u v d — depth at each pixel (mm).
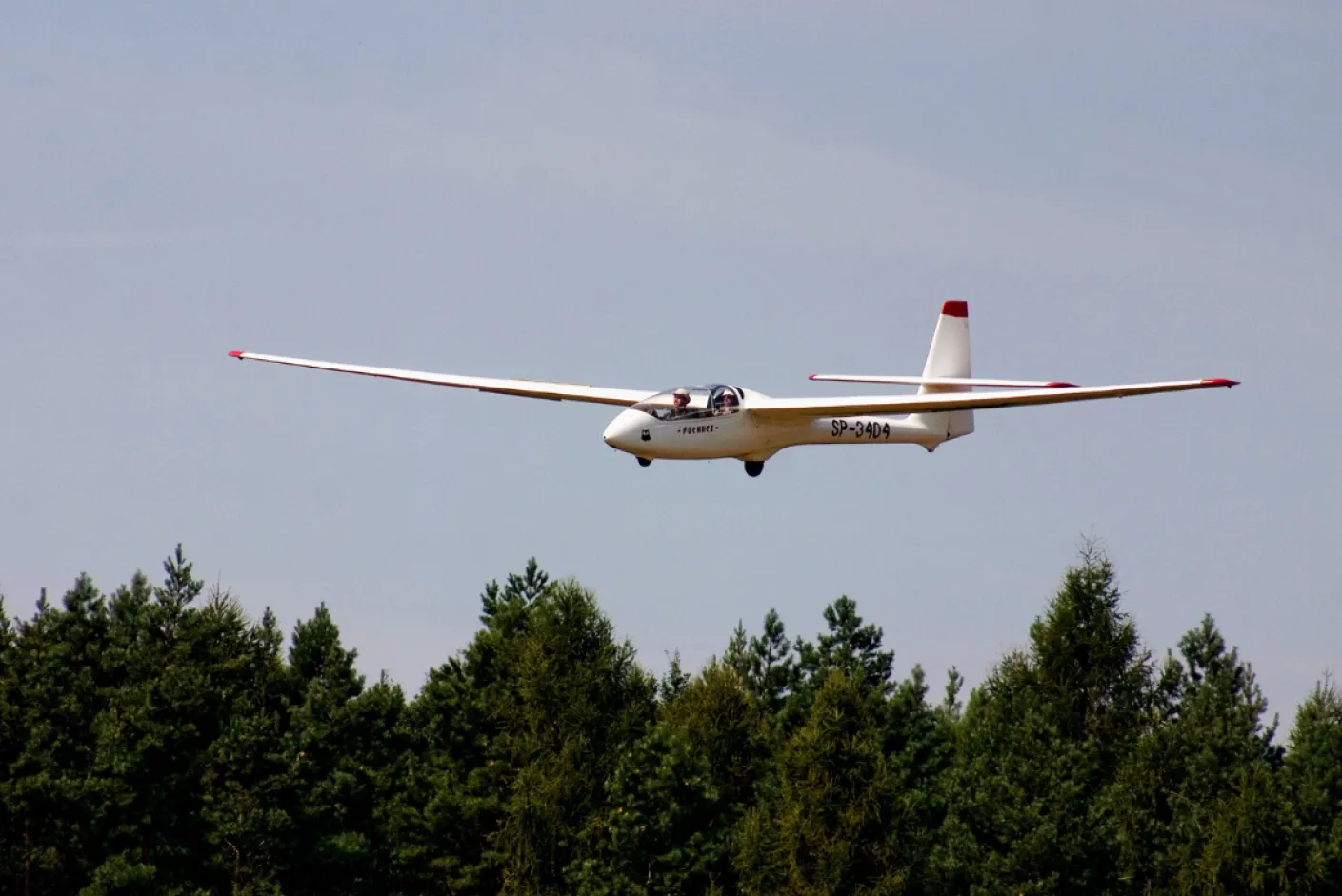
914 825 139375
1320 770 151625
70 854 135250
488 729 154625
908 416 132875
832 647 179750
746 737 151000
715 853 132750
